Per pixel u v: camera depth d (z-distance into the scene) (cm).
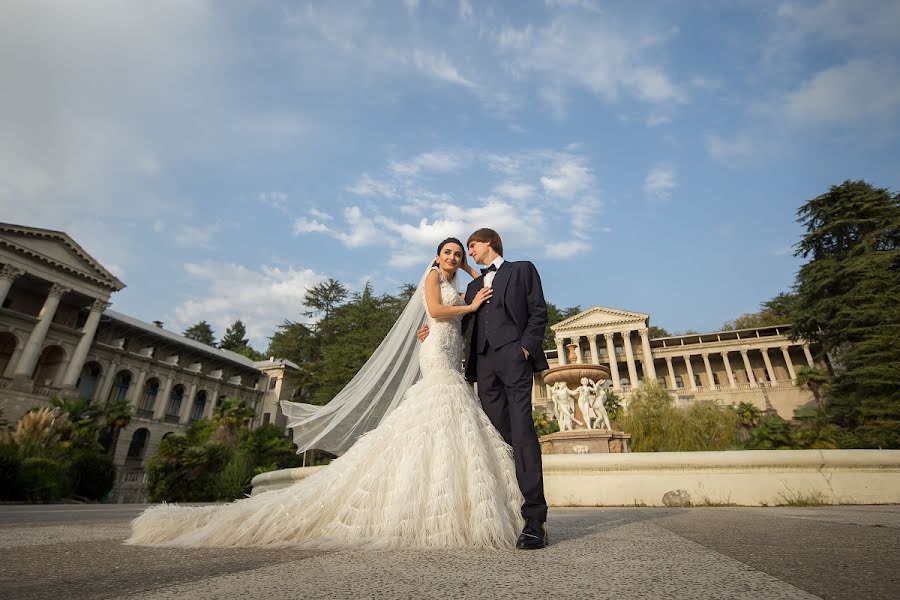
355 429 355
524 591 113
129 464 3928
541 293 275
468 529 212
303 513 232
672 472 702
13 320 3412
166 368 4431
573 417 1220
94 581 132
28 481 1822
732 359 5791
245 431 3284
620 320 5444
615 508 654
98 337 4072
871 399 2572
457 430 246
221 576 137
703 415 2159
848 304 3002
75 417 2734
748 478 673
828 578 121
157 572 147
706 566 141
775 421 2767
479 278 310
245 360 5316
